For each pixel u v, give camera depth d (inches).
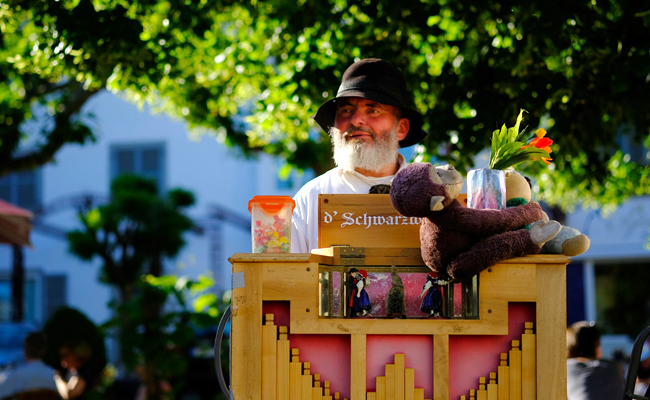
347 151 169.3
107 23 248.2
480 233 118.3
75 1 263.4
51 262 942.4
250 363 122.7
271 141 470.9
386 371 122.2
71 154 957.8
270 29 334.3
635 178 376.5
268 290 123.0
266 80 358.6
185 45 304.5
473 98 245.3
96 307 933.8
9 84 434.9
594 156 274.8
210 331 588.7
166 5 296.0
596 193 376.2
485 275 122.0
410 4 258.8
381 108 169.3
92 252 601.6
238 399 122.3
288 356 123.1
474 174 125.6
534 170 322.3
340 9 292.0
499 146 130.5
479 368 123.4
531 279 122.1
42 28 257.3
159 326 353.4
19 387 307.9
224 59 352.5
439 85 259.4
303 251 170.4
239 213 900.6
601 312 754.8
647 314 741.3
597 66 233.9
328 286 128.6
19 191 971.9
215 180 909.2
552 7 229.1
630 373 132.6
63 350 358.6
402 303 127.8
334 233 133.2
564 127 243.6
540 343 121.9
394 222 132.8
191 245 896.3
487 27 269.1
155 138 933.8
